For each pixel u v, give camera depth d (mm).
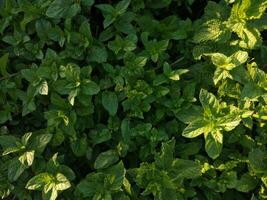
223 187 561
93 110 586
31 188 549
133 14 613
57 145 594
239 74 548
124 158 615
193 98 579
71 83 566
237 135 567
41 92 573
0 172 593
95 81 612
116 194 559
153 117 604
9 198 628
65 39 607
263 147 567
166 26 636
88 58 600
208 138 523
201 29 589
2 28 626
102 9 600
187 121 564
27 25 631
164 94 577
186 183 579
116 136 605
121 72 585
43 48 641
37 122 646
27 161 548
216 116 535
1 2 666
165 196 543
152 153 574
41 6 607
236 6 553
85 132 617
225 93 567
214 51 593
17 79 622
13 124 638
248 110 545
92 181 560
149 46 605
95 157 618
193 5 709
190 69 613
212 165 573
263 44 663
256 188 586
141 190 592
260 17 574
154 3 655
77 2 597
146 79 598
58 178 550
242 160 567
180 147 588
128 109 598
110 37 618
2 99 621
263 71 558
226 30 576
